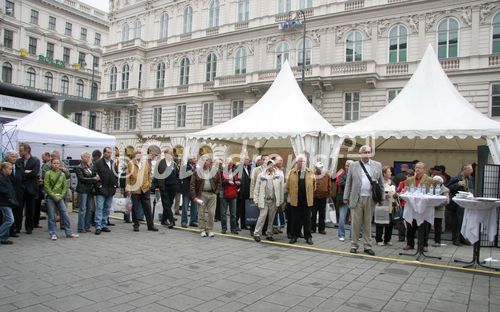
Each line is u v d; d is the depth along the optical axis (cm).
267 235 832
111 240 774
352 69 2311
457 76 2052
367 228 718
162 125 3250
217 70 2958
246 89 2689
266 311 415
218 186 867
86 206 868
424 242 750
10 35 4341
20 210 803
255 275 554
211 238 831
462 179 847
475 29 2031
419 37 2189
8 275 517
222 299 449
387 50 2291
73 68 4950
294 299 457
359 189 716
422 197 671
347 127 1132
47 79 4700
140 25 3462
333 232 975
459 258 703
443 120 998
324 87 2412
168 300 441
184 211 981
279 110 1227
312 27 2525
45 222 988
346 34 2419
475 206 629
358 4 2380
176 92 3191
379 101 2270
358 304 445
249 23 2803
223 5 2955
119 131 3447
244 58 2841
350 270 595
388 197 808
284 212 1007
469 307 442
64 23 4900
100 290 468
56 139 1160
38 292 454
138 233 866
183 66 3186
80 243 735
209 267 590
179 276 537
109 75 3600
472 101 2008
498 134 891
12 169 770
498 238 817
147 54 3406
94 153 902
